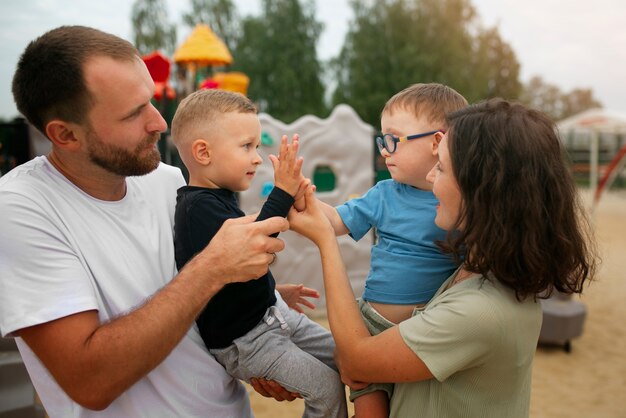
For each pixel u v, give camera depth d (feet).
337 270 4.97
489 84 98.73
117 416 4.64
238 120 5.08
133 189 5.24
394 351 4.43
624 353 17.72
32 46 4.52
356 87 81.46
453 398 4.47
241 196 18.85
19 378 8.95
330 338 5.74
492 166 4.17
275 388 5.13
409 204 5.44
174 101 34.06
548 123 4.33
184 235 5.05
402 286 5.22
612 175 64.69
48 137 4.63
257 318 5.10
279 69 85.25
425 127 5.38
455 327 4.22
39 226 4.35
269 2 87.30
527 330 4.42
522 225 4.14
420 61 78.38
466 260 4.43
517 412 4.60
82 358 4.13
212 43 32.96
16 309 4.16
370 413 5.00
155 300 4.33
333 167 20.59
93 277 4.57
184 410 4.91
